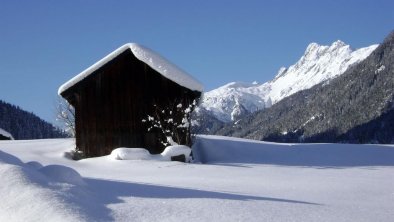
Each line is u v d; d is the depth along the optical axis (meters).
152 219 6.98
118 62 25.78
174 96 25.39
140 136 25.36
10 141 30.61
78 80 25.19
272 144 28.75
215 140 27.42
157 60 25.00
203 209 7.70
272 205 8.49
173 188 9.98
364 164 22.14
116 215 7.03
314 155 25.19
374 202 10.43
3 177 7.66
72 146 26.44
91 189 8.84
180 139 24.88
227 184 12.61
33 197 7.09
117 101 25.61
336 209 8.77
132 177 14.79
